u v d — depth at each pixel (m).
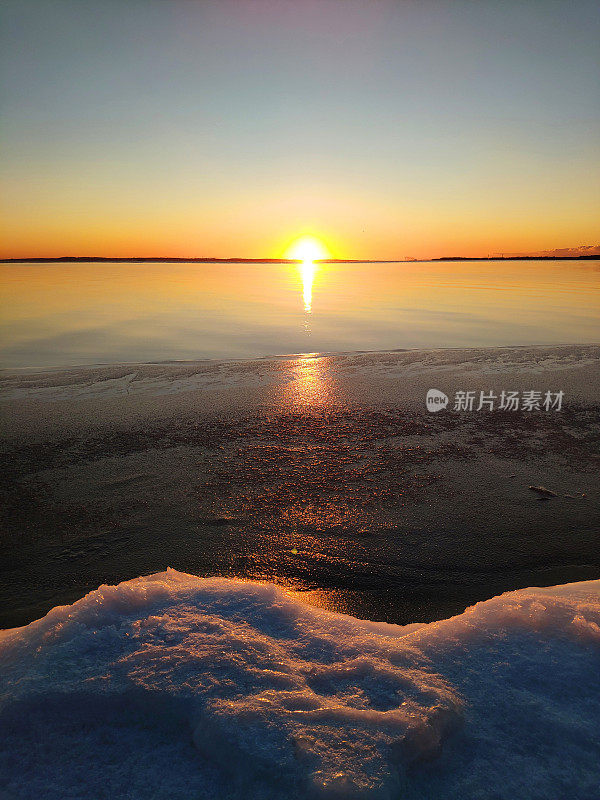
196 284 34.22
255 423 6.06
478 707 1.60
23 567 3.22
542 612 2.07
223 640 1.84
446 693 1.60
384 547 3.42
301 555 3.35
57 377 8.45
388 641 1.96
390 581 3.06
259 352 11.16
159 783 1.32
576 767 1.39
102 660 1.73
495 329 14.14
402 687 1.63
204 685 1.58
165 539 3.55
